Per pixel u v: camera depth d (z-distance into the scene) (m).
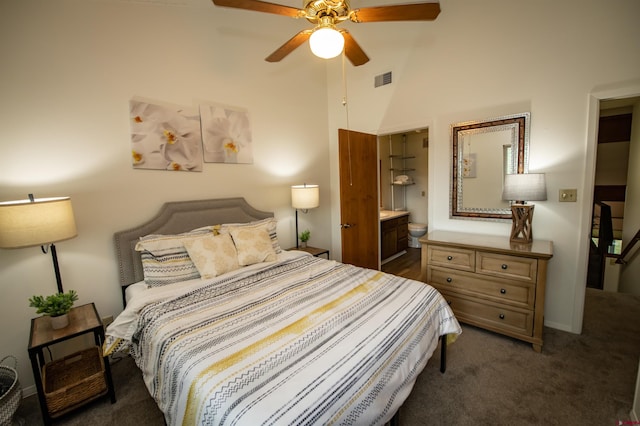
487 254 2.42
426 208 5.49
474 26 2.74
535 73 2.47
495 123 2.70
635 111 3.53
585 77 2.27
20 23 1.86
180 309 1.69
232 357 1.21
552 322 2.60
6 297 1.88
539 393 1.83
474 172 2.88
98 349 2.02
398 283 2.01
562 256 2.50
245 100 3.06
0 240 1.60
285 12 1.74
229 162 2.94
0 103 1.81
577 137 2.35
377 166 3.78
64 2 2.00
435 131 3.09
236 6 1.68
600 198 4.56
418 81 3.16
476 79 2.78
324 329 1.42
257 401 0.97
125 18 2.26
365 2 3.41
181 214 2.56
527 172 2.59
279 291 1.90
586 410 1.69
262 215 3.19
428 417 1.66
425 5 1.65
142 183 2.40
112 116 2.23
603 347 2.28
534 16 2.44
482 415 1.67
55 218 1.73
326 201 4.07
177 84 2.56
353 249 3.48
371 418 1.10
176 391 1.20
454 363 2.14
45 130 1.96
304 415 0.92
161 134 2.47
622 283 3.75
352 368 1.15
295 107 3.57
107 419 1.72
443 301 1.91
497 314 2.43
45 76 1.95
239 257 2.38
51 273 2.03
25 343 1.96
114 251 2.28
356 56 2.21
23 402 1.90
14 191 1.87
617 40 2.13
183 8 2.57
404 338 1.42
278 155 3.41
